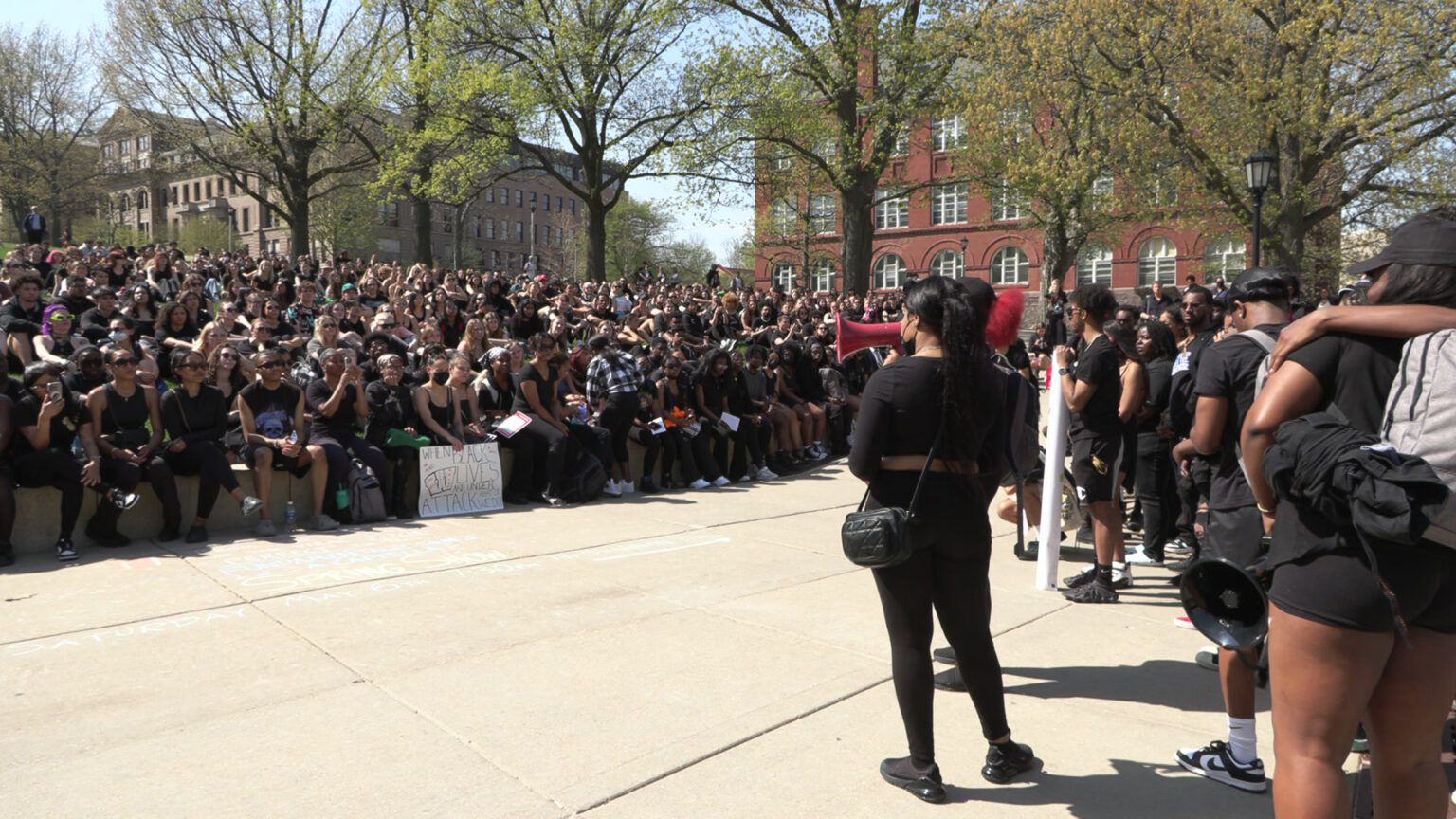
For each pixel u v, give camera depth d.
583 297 19.22
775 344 11.80
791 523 7.50
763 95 23.67
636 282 28.22
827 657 4.14
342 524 7.23
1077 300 5.01
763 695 3.68
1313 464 1.86
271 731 3.31
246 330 11.29
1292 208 21.14
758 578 5.59
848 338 3.43
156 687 3.72
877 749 3.20
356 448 7.46
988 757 2.99
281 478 7.16
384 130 30.83
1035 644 4.38
